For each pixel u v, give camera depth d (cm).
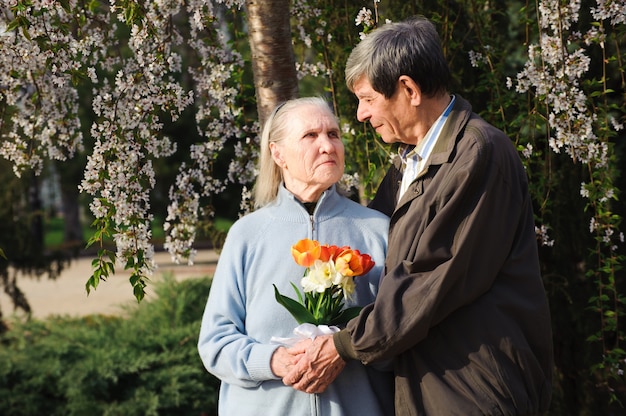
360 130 315
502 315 191
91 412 459
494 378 188
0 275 549
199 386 479
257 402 204
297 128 210
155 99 272
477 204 189
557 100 261
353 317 202
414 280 191
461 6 317
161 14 275
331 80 312
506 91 304
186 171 307
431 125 206
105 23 287
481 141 193
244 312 210
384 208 234
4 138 320
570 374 350
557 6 260
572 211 337
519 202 196
